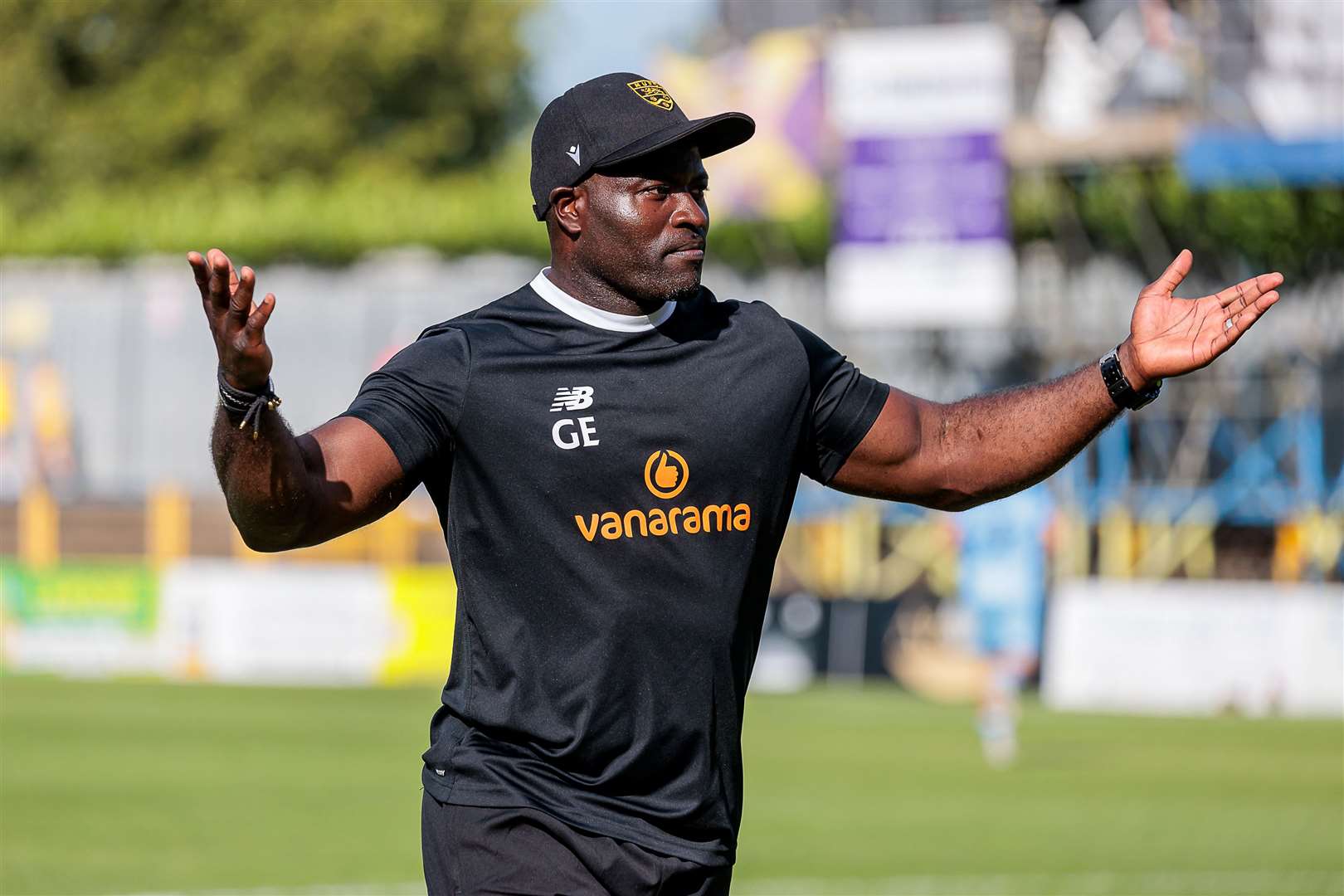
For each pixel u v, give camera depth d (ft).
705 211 42.93
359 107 474.08
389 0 468.75
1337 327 249.55
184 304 294.46
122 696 222.28
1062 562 246.27
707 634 41.88
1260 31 224.53
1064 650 227.61
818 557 256.52
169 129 462.60
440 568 249.96
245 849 120.26
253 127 463.01
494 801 41.83
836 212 239.91
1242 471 253.24
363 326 288.51
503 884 41.60
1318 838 127.65
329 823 131.95
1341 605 218.18
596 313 42.50
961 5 242.78
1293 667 218.38
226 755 170.81
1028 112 235.20
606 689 41.47
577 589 41.57
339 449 40.60
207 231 299.17
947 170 231.50
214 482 292.20
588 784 41.75
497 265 287.89
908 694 239.30
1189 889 107.04
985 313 231.91
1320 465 246.47
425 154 485.15
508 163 522.06
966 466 44.37
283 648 248.32
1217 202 243.19
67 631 255.70
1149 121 230.07
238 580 249.96
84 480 295.48
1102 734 195.62
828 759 172.96
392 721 199.52
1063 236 252.01
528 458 41.52
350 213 294.46
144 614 253.03
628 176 41.91
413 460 41.42
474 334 42.47
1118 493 254.88
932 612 245.24
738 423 42.16
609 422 41.60
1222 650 221.66
